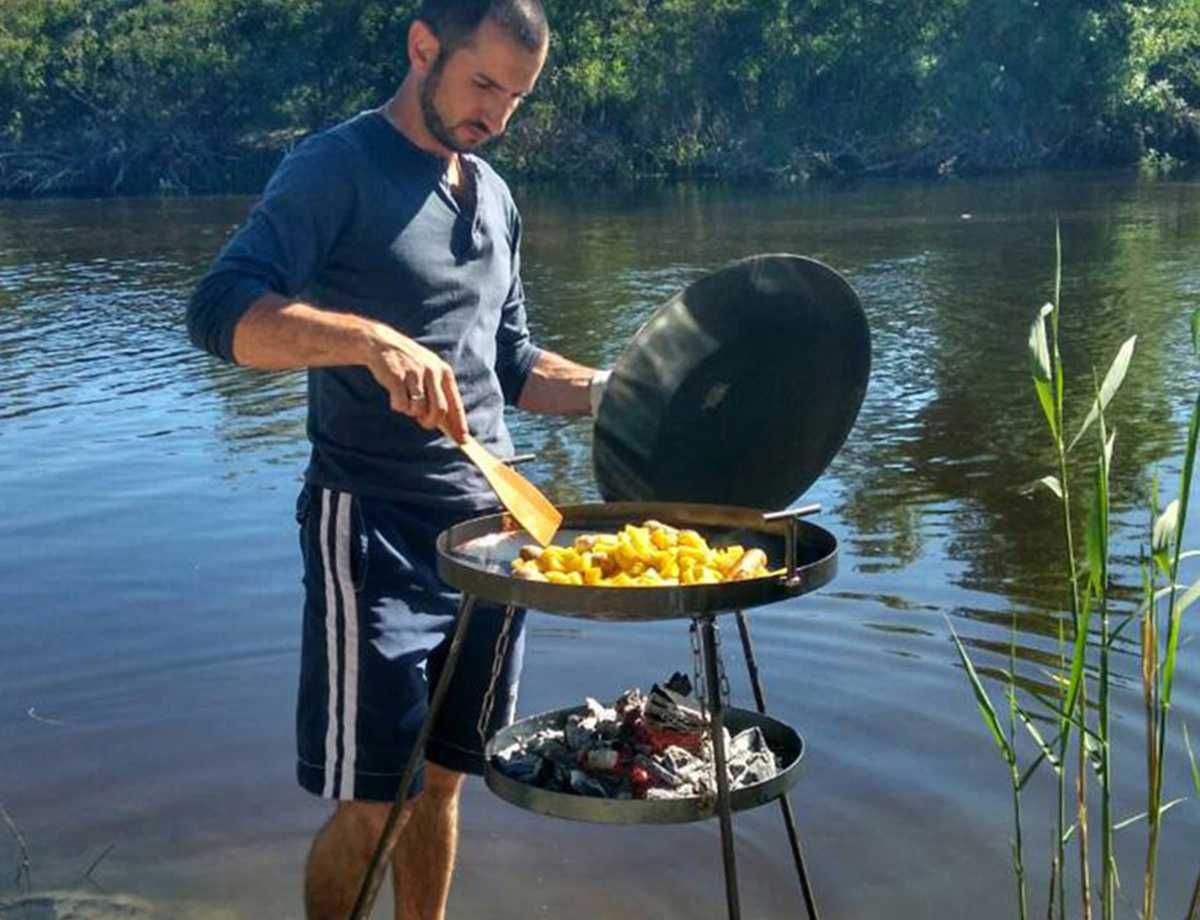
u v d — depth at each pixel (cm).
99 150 4256
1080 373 1051
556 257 1867
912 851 415
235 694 529
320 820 445
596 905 400
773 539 341
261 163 4184
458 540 334
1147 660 296
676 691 361
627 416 348
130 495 777
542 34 336
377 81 4294
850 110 3831
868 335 379
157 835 436
